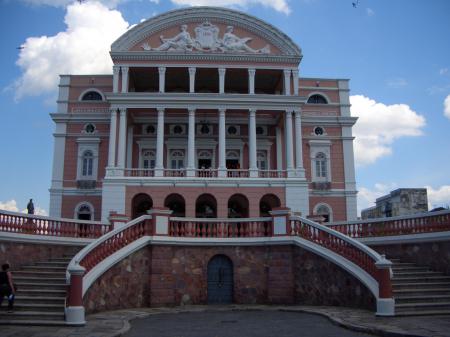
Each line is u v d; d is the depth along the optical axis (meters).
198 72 38.56
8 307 14.25
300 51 37.88
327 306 17.47
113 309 16.94
